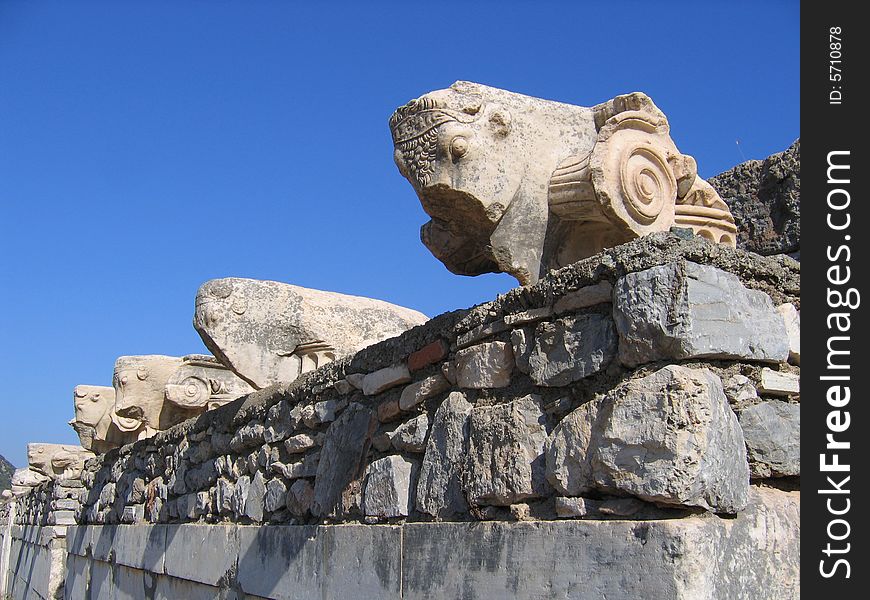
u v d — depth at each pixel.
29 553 14.45
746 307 2.59
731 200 4.86
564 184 3.34
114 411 8.48
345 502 3.94
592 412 2.58
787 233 4.55
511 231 3.42
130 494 7.63
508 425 2.92
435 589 3.10
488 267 3.89
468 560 2.95
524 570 2.68
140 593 6.93
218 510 5.54
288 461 4.75
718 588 2.25
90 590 8.68
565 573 2.53
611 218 3.19
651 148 3.28
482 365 3.16
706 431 2.34
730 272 2.62
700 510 2.34
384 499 3.59
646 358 2.52
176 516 6.39
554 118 3.56
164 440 6.92
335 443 4.18
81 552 9.30
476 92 3.47
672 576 2.22
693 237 2.59
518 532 2.74
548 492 2.74
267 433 4.97
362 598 3.57
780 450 2.55
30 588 13.62
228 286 5.45
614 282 2.66
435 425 3.36
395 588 3.35
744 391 2.56
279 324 5.47
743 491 2.44
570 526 2.55
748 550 2.37
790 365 2.74
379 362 3.92
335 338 5.49
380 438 3.80
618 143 3.23
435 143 3.38
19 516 17.11
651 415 2.39
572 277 2.79
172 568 6.11
